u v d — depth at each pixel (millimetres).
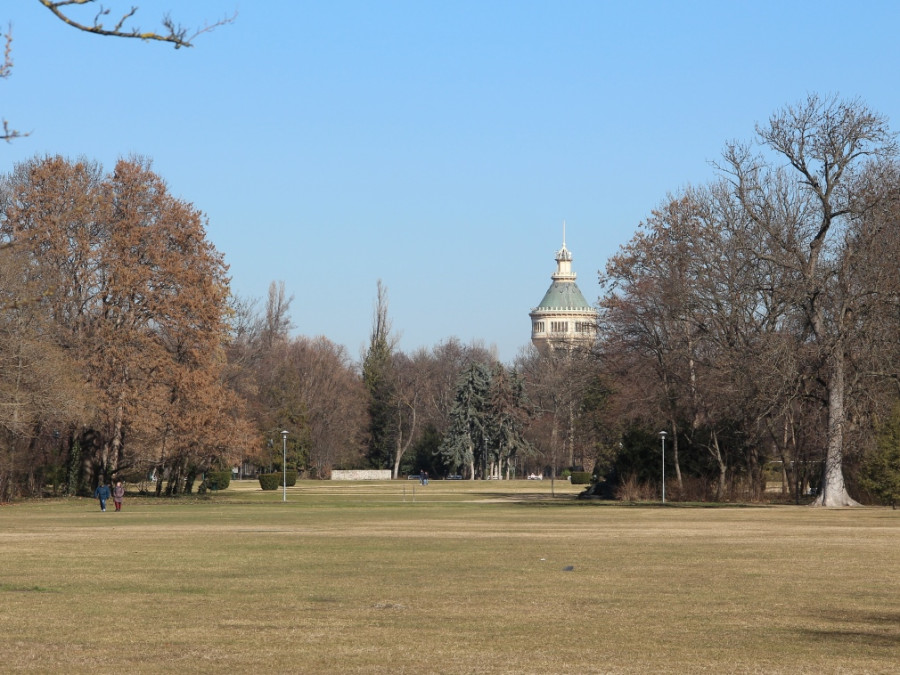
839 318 58781
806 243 62250
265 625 17141
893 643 15461
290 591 21609
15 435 63719
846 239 59750
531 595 20969
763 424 66375
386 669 13398
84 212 67312
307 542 34875
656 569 25875
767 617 18031
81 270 68188
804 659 14109
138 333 68500
